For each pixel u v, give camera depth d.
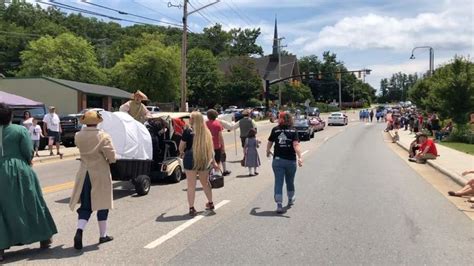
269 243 7.49
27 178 6.67
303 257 6.80
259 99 92.38
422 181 14.98
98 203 7.23
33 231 6.69
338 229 8.45
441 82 36.44
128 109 13.04
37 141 21.73
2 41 82.81
